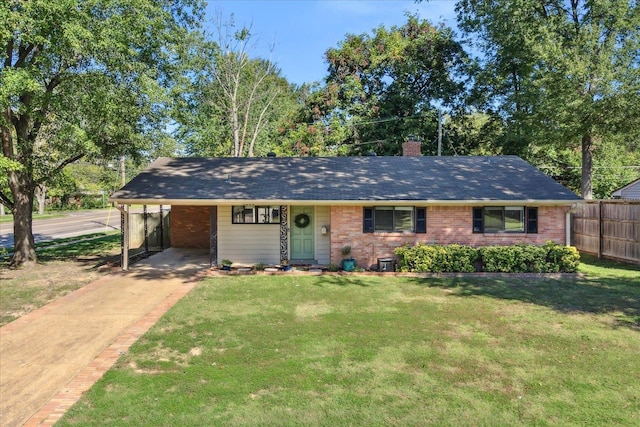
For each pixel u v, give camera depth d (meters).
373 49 30.33
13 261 14.34
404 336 7.42
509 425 4.72
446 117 29.66
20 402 5.30
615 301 9.66
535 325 8.00
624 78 17.31
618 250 14.90
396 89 29.88
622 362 6.33
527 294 10.33
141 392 5.45
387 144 28.55
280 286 11.25
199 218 18.59
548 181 14.48
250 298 10.02
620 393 5.41
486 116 28.88
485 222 13.49
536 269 12.72
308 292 10.58
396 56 29.44
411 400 5.25
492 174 15.27
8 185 14.98
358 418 4.84
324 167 16.38
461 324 8.06
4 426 4.76
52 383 5.81
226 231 14.59
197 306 9.34
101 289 11.05
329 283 11.59
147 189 13.86
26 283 11.75
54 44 11.05
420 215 13.48
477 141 28.95
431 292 10.54
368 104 30.11
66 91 12.13
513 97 21.69
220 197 13.12
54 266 14.40
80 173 43.22
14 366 6.38
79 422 4.78
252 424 4.72
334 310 8.99
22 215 14.39
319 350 6.80
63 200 47.91
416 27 30.73
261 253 14.65
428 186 14.00
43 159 14.66
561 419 4.84
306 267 13.70
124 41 11.86
